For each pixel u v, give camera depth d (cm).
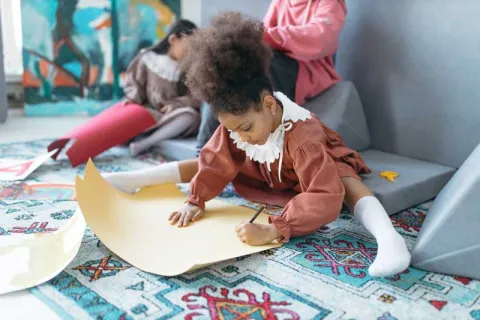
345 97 159
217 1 216
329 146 124
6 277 88
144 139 179
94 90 254
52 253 95
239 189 133
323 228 114
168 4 255
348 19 170
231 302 82
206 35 101
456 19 142
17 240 102
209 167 117
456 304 82
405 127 159
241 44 98
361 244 105
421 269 94
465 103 143
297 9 165
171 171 129
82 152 163
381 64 162
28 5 239
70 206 124
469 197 89
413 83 154
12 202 127
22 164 161
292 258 98
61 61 247
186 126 180
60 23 244
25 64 243
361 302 82
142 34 254
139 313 78
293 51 153
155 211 116
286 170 118
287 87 155
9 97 258
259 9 199
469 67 141
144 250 98
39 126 227
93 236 106
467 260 90
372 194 109
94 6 246
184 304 81
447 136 149
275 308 80
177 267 91
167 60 189
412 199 129
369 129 169
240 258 97
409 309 80
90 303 81
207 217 115
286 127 109
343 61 174
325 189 101
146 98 195
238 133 104
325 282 89
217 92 96
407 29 153
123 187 125
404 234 112
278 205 125
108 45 251
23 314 79
